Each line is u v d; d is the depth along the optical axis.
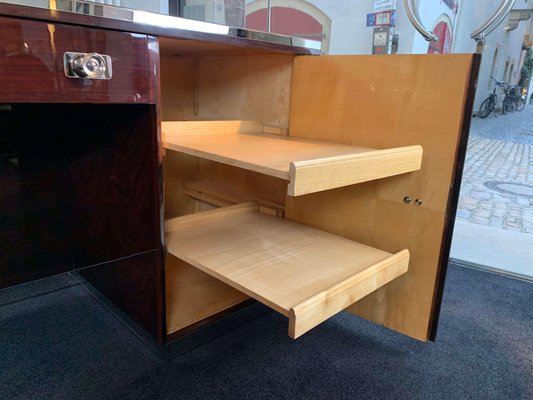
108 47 0.72
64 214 1.28
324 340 1.08
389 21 2.05
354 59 0.99
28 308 1.18
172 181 1.53
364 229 1.04
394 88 0.93
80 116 1.07
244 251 0.95
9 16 0.61
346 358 1.01
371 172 0.80
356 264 0.89
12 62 0.63
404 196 0.96
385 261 0.89
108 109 0.95
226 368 0.96
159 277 0.93
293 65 1.13
